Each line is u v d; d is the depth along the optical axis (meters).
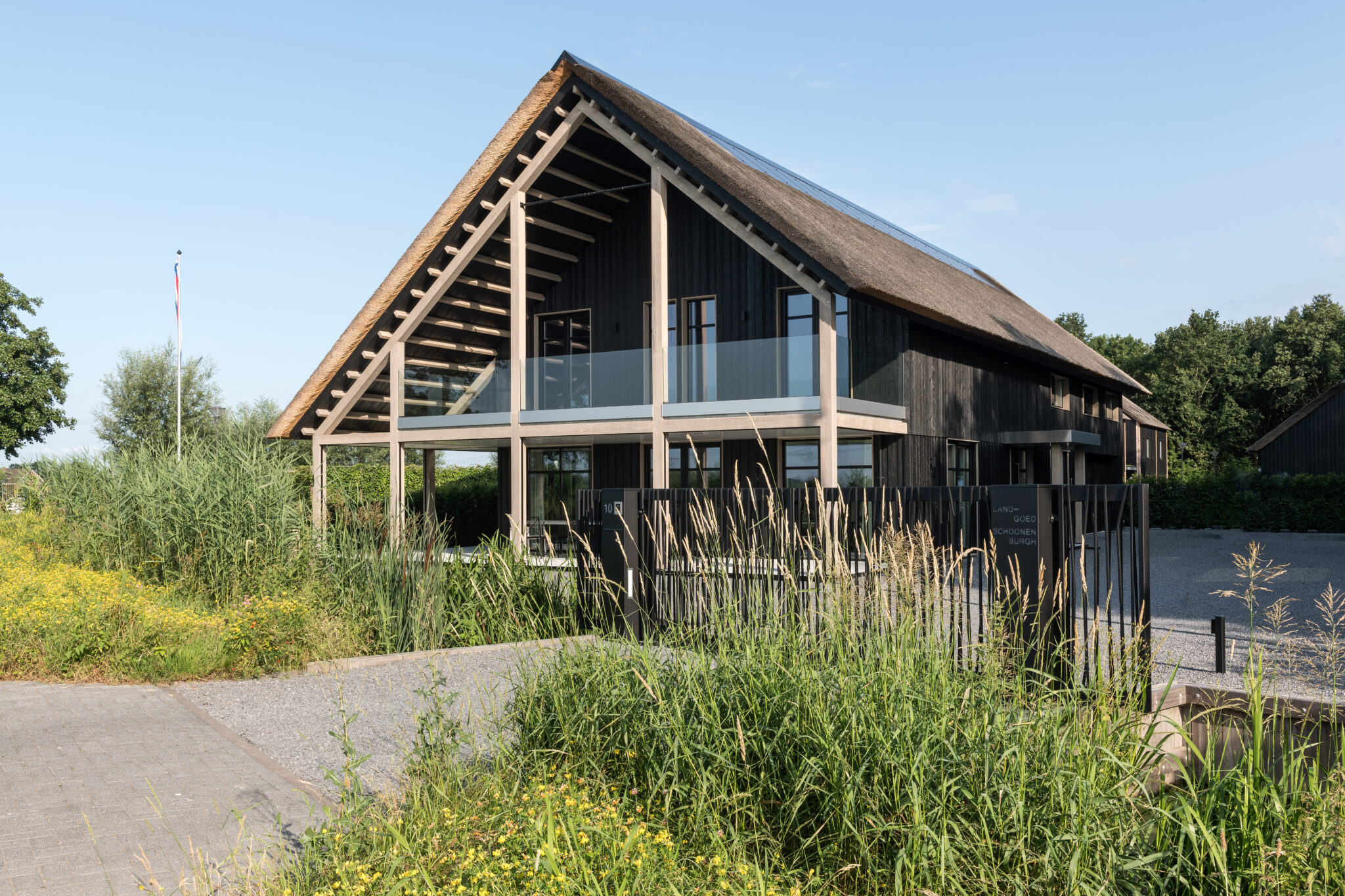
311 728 5.67
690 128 15.56
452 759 4.14
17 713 5.96
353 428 18.30
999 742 3.43
